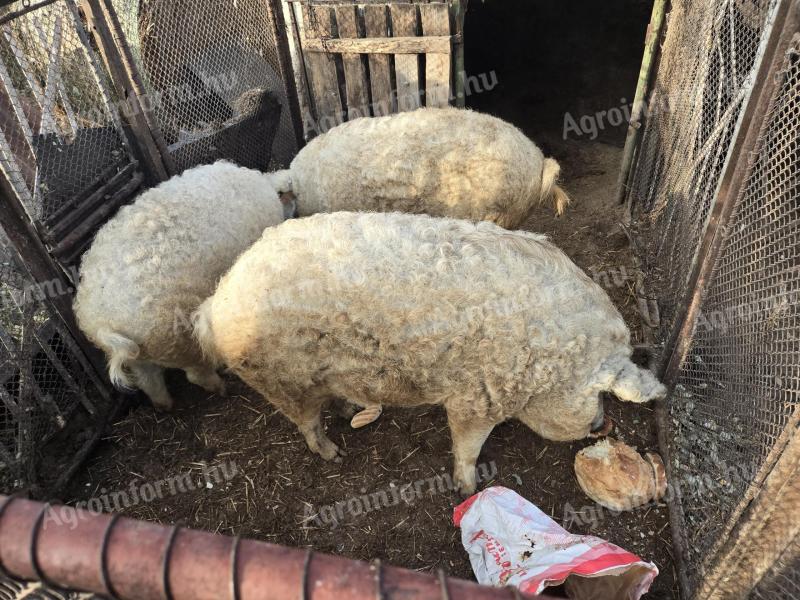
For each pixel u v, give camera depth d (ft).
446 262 9.61
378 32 18.44
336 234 10.03
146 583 3.79
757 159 9.78
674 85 16.56
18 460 12.34
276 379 10.80
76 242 13.51
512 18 30.86
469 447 11.74
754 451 9.98
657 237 17.51
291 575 3.66
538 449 13.28
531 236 11.22
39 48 15.89
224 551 3.78
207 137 18.38
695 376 12.99
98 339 11.75
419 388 10.32
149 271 11.93
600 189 21.93
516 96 27.73
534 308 9.64
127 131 15.28
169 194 13.26
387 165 14.85
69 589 4.50
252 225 14.16
